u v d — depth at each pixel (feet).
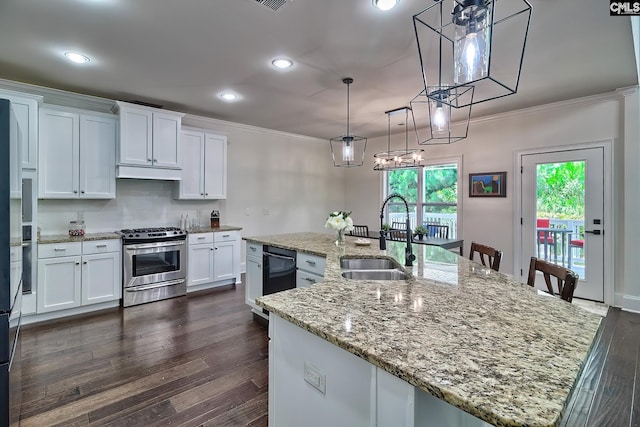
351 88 11.57
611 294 12.26
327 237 11.95
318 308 4.24
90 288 11.33
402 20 7.27
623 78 10.71
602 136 12.35
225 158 15.76
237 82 11.06
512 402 2.27
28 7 6.80
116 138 12.40
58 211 12.12
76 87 11.57
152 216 14.53
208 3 6.69
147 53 8.94
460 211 16.61
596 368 7.88
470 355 2.96
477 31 3.91
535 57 9.13
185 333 9.77
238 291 14.33
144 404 6.40
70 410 6.18
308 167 21.03
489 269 6.67
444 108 7.07
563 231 13.42
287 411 4.25
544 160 13.83
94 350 8.60
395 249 9.23
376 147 20.99
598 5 6.69
